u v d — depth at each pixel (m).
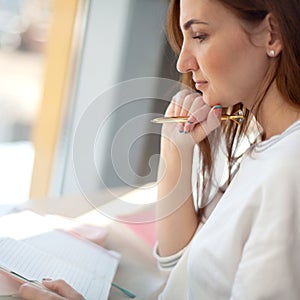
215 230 1.34
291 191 1.17
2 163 3.27
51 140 3.36
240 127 1.59
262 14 1.25
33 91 3.48
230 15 1.26
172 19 1.56
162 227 1.75
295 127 1.26
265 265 1.14
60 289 1.37
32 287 1.35
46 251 1.61
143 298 1.55
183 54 1.37
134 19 3.31
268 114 1.35
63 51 3.34
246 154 1.43
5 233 1.66
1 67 3.48
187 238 1.73
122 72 3.37
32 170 3.26
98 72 3.37
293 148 1.22
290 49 1.24
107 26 3.32
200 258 1.34
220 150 1.68
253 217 1.23
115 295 1.52
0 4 3.31
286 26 1.23
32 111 3.48
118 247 1.83
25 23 3.37
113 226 1.97
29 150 3.43
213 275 1.31
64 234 1.76
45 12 3.31
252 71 1.30
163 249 1.75
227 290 1.28
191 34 1.34
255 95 1.35
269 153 1.28
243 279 1.16
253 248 1.16
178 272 1.55
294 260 1.14
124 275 1.65
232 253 1.26
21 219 1.80
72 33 3.30
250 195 1.23
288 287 1.13
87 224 1.91
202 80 1.38
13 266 1.45
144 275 1.69
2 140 3.52
